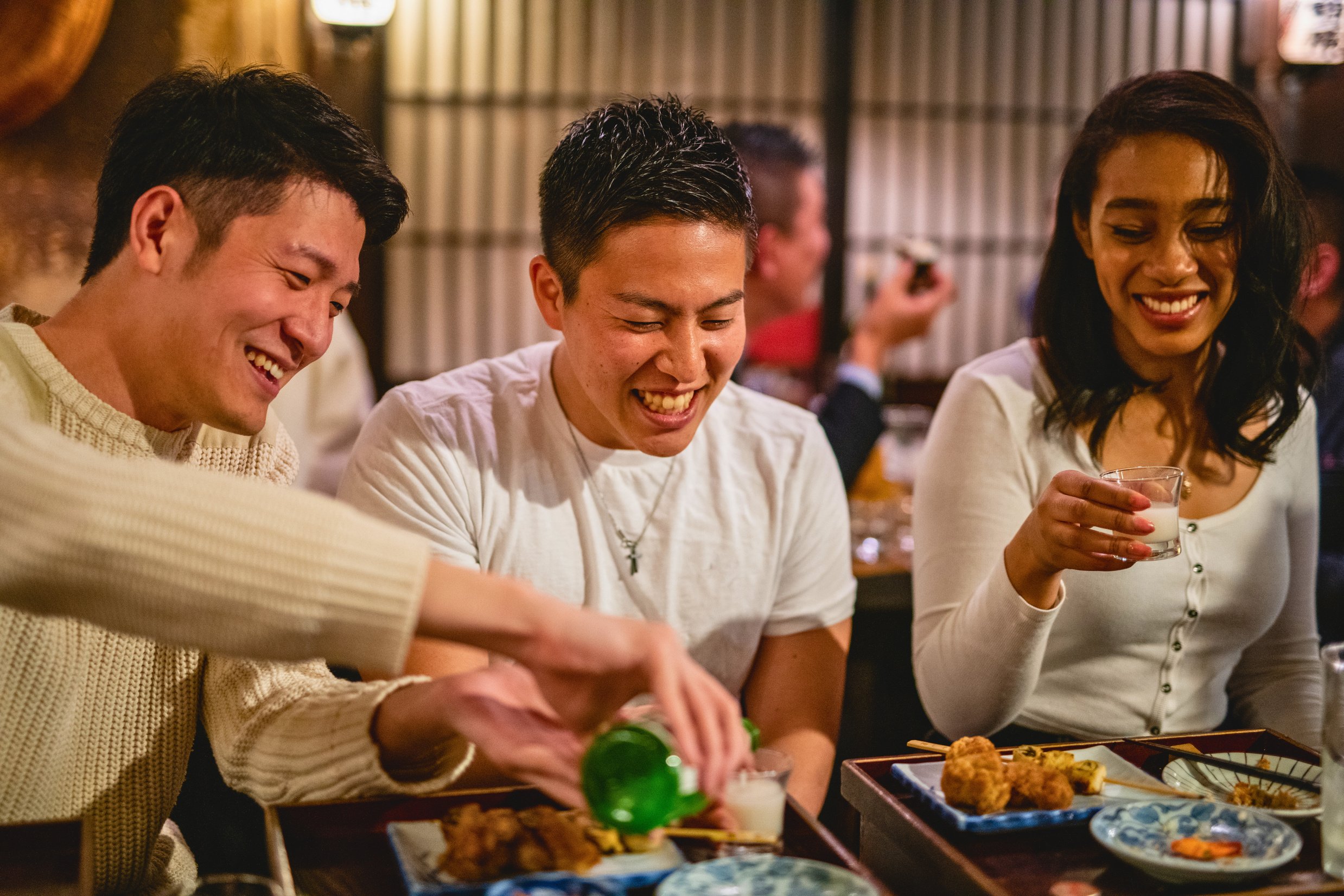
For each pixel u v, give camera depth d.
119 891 1.47
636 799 0.98
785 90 5.50
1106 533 1.44
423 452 1.70
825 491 1.83
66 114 4.32
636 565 1.72
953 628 1.72
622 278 1.42
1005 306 5.81
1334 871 1.10
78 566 0.91
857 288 5.66
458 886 1.03
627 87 5.38
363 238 1.39
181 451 1.44
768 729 1.77
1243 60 5.71
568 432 1.71
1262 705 1.92
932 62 5.58
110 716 1.40
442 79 5.24
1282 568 1.87
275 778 1.30
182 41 4.45
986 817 1.19
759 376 5.48
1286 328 1.76
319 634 0.95
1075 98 5.71
